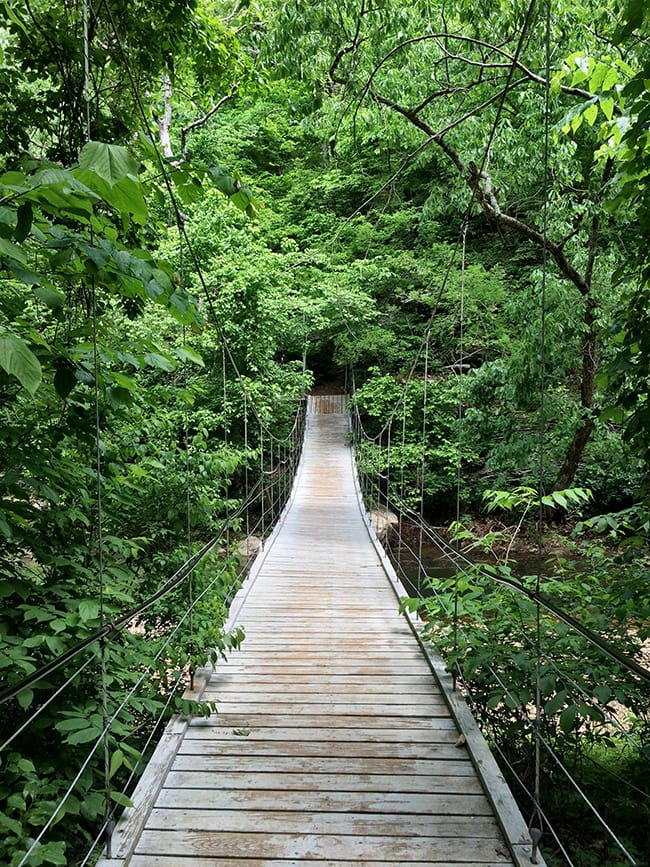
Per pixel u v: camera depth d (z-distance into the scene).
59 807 1.49
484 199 6.11
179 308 1.45
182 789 2.09
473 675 2.70
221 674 3.14
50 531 2.17
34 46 2.53
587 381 6.38
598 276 5.98
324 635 3.77
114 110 2.79
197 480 3.20
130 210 1.13
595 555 2.92
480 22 4.88
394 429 12.51
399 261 12.03
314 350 15.27
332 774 2.19
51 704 1.90
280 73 4.89
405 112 5.64
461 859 1.74
